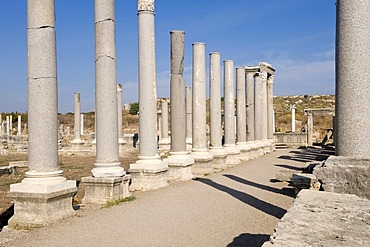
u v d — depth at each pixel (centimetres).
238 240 868
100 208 1244
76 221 1073
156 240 881
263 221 1036
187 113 3662
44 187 1045
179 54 1986
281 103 10581
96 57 1389
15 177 2352
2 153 4556
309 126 4653
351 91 802
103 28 1376
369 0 795
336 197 702
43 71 1101
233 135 2744
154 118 1703
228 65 2759
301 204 650
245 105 3128
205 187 1662
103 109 1377
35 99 1097
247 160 2966
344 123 816
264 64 3819
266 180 1867
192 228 978
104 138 1373
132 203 1323
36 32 1103
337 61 834
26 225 1030
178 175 1903
